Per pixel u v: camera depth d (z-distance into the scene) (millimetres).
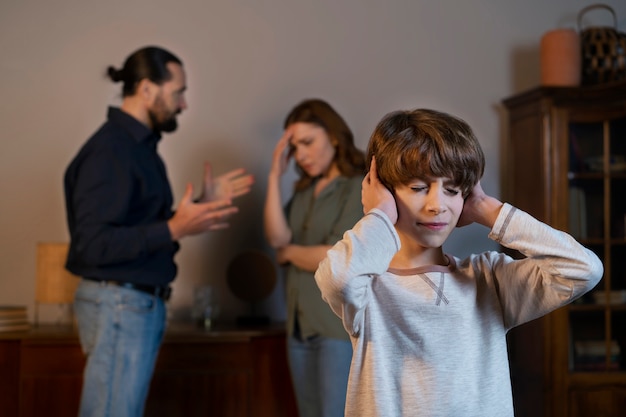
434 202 1391
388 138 1445
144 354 2693
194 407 3078
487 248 3734
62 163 3535
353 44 3721
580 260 1366
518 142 3623
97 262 2613
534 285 1447
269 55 3656
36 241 3516
